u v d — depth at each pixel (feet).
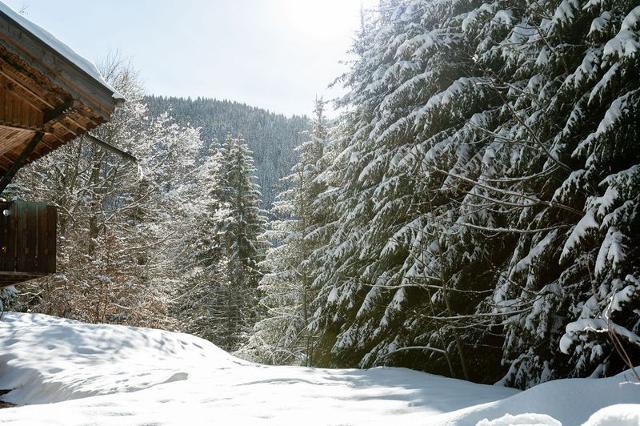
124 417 18.04
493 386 27.32
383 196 43.88
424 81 42.32
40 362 37.09
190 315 91.71
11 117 24.84
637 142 26.43
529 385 30.09
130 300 70.79
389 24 50.37
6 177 25.59
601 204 24.44
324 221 70.08
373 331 44.80
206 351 49.90
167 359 42.98
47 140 28.43
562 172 30.63
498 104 40.83
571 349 28.50
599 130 24.58
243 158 122.42
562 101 30.32
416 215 40.73
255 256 109.29
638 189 24.44
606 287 24.98
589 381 13.87
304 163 80.12
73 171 69.82
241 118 428.97
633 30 24.20
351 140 53.78
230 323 106.83
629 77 26.58
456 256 38.27
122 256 71.00
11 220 26.17
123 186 73.10
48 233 27.17
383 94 49.85
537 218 31.32
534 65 31.86
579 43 31.99
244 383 26.99
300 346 66.23
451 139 38.70
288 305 72.38
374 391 24.36
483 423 8.83
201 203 78.95
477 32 39.47
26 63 22.53
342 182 56.80
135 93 79.41
